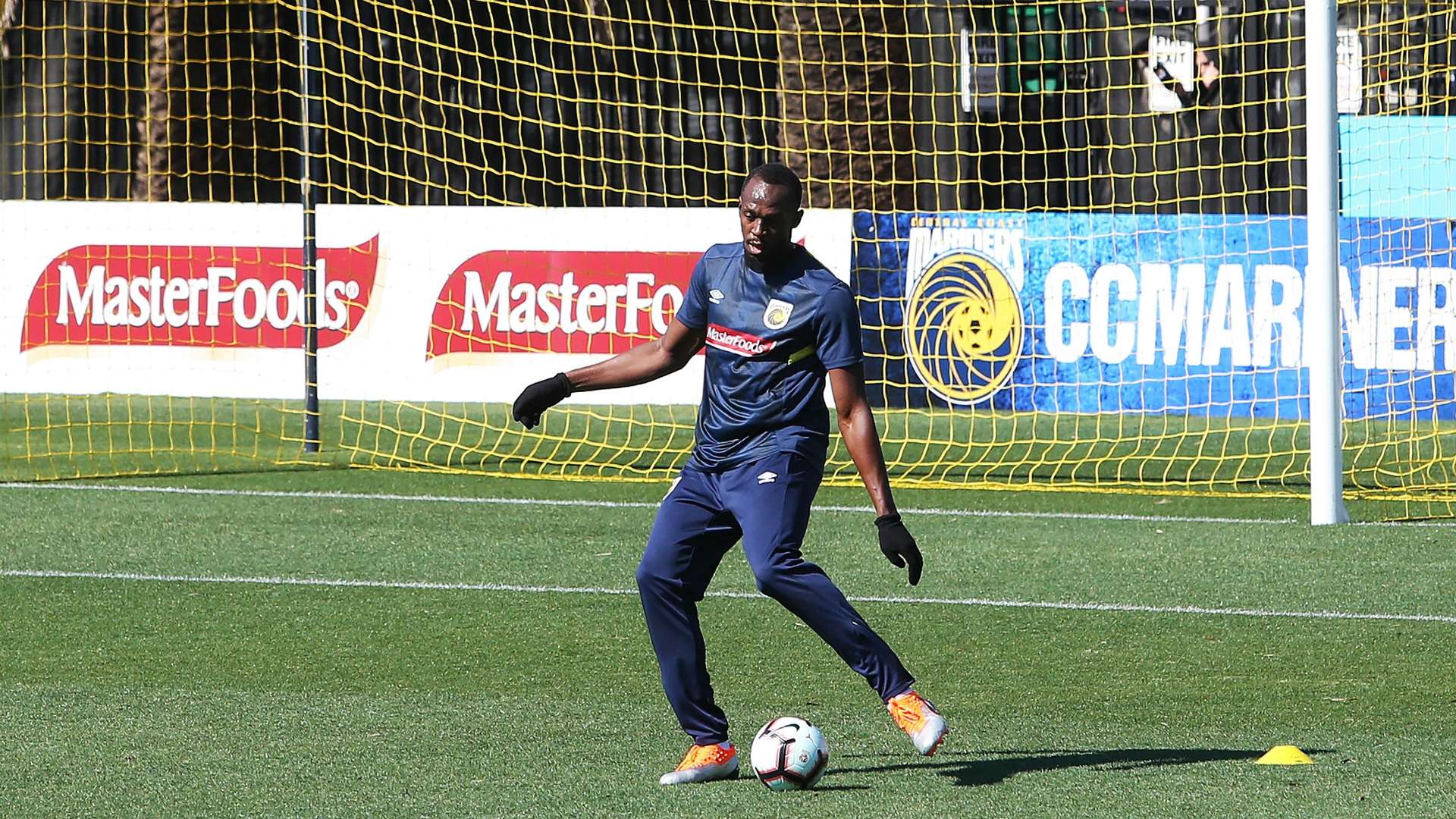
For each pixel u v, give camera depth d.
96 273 47.66
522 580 26.94
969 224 46.72
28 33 70.00
